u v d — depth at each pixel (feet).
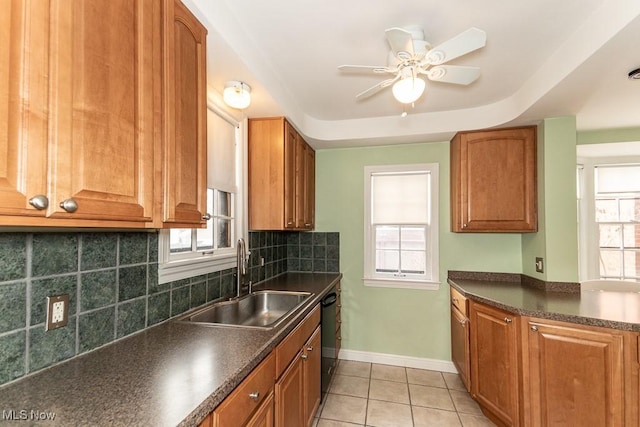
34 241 3.20
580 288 7.52
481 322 7.16
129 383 3.02
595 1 4.58
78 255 3.67
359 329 10.49
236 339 4.27
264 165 7.95
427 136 9.37
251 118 7.99
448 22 5.06
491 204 8.60
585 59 5.12
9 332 2.97
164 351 3.83
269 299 7.61
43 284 3.28
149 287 4.75
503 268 9.40
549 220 7.75
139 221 3.05
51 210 2.19
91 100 2.51
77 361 3.51
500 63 6.35
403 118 9.26
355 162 10.71
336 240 10.78
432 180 10.03
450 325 9.71
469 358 7.65
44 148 2.16
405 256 10.42
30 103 2.07
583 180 10.61
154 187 3.23
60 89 2.25
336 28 5.23
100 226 2.67
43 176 2.15
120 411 2.54
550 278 7.72
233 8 4.72
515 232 8.57
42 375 3.16
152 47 3.21
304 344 5.98
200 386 2.97
